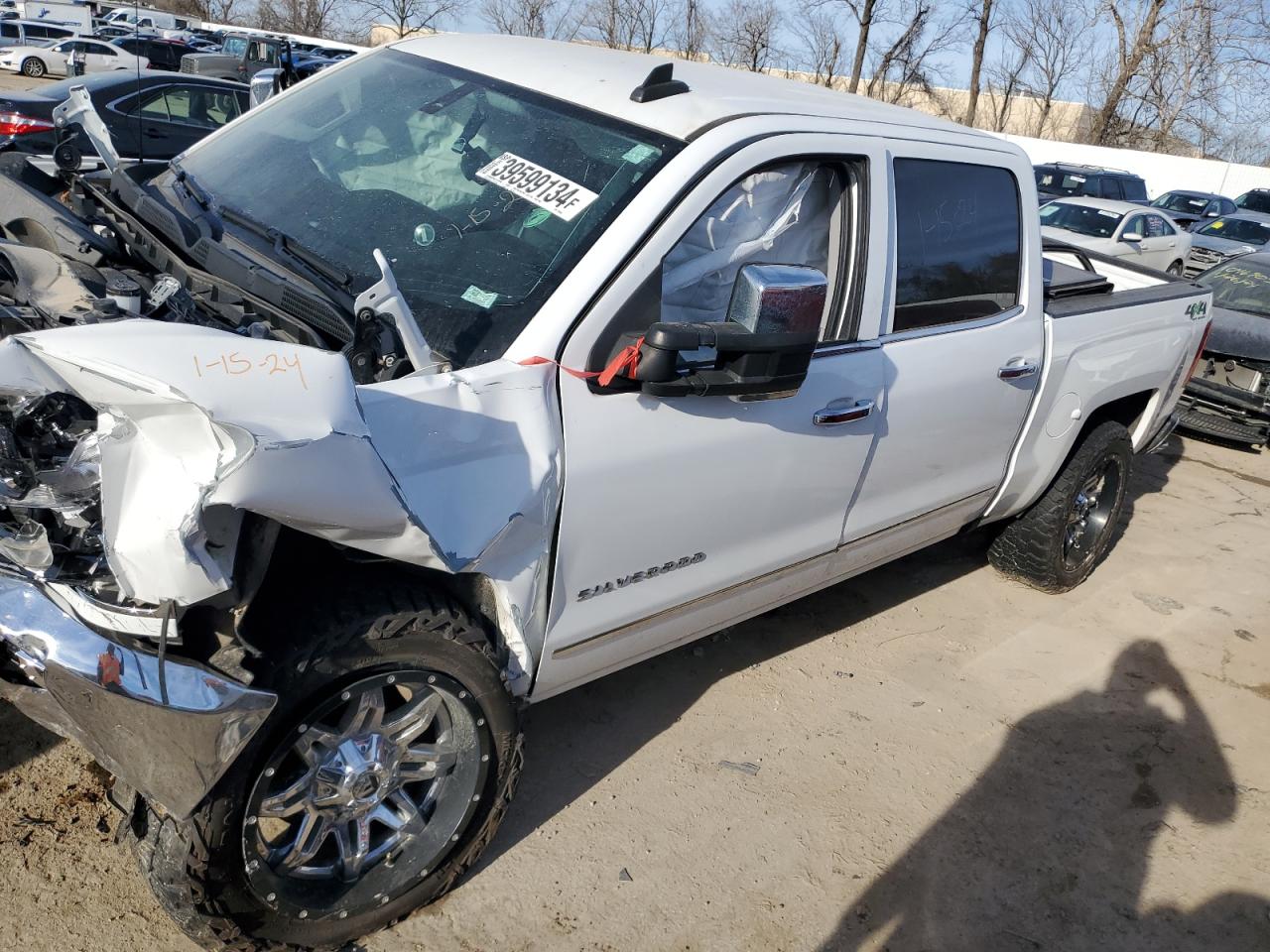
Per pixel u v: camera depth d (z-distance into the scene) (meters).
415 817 2.51
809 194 3.02
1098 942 2.96
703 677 3.88
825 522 3.33
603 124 2.84
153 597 1.84
